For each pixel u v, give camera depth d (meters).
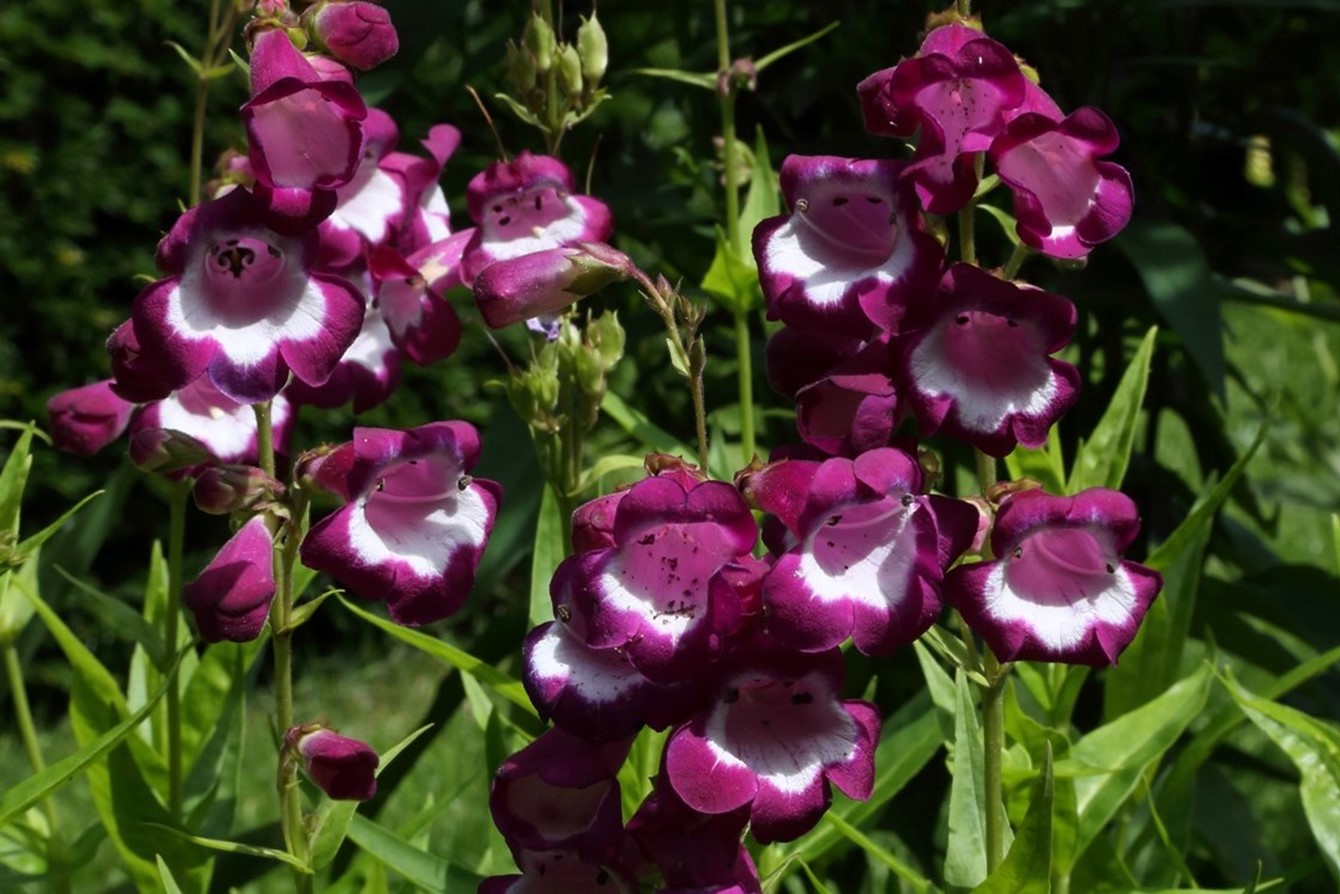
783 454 0.69
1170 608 0.87
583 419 0.80
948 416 0.67
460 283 0.82
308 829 0.74
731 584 0.65
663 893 0.66
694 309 0.69
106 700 0.85
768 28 1.12
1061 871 0.78
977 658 0.71
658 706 0.66
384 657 2.14
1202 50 1.16
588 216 0.83
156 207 2.06
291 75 0.69
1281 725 0.79
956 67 0.67
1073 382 0.67
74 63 2.00
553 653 0.67
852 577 0.66
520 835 0.68
